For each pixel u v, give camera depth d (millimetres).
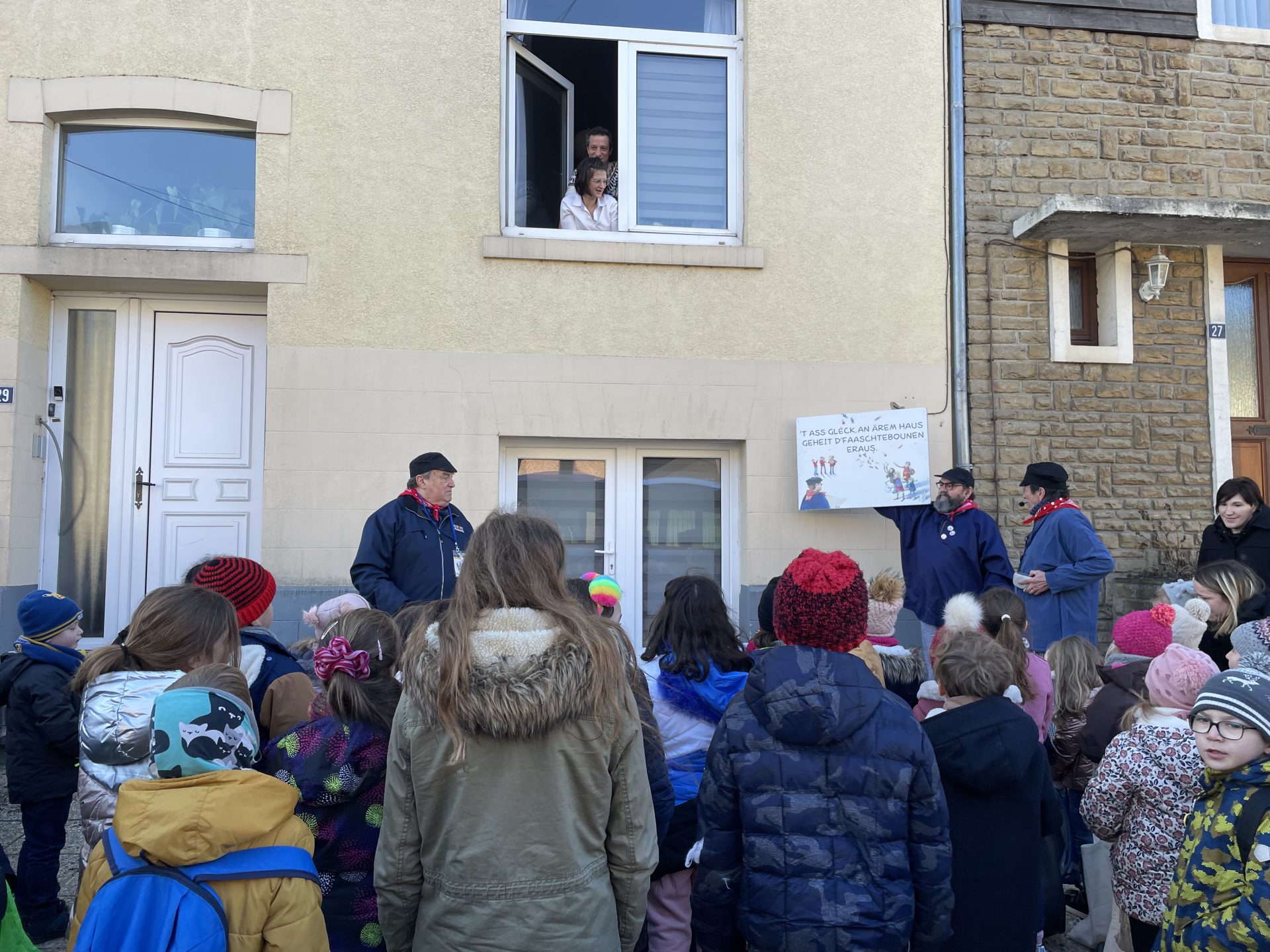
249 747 2016
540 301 5727
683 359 5828
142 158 5754
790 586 2266
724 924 2213
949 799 2525
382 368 5555
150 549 5688
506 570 2012
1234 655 3564
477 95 5746
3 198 5379
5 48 5422
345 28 5648
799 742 2139
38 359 5555
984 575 5277
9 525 5254
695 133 6254
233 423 5809
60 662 3408
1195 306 6375
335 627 2488
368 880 2252
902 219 6070
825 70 6074
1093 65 6336
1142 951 2738
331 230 5562
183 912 1779
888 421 5703
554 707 1893
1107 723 3359
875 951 2031
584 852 1992
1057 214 5699
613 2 6227
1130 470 6168
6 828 4387
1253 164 6449
